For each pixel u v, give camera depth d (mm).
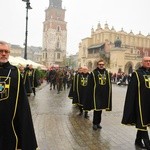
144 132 6727
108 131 8625
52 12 106688
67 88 29031
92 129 8836
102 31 84750
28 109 3824
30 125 3801
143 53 83062
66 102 16266
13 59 21422
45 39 109500
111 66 67000
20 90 3859
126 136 8023
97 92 8805
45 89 27000
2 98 3746
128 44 88250
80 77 11680
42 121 9891
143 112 6496
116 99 19750
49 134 7941
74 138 7578
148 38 91438
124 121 6602
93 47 81312
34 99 17250
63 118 10711
